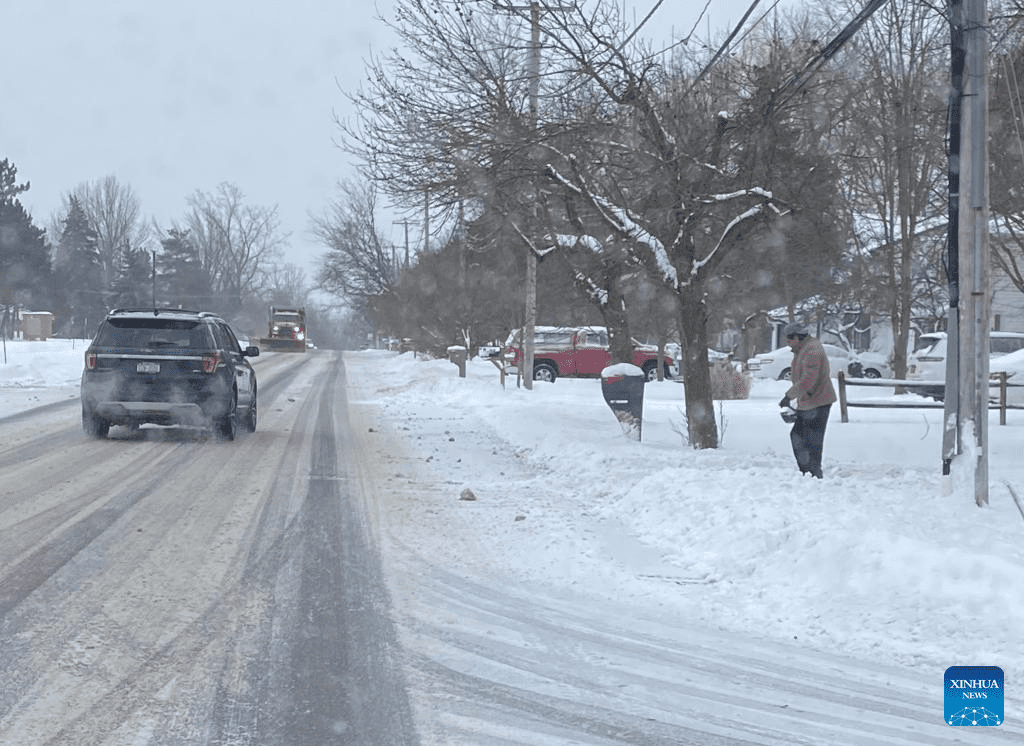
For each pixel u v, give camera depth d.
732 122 16.22
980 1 10.22
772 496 10.68
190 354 17.08
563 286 30.55
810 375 12.63
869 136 26.62
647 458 15.16
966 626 6.93
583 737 5.15
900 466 14.59
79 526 10.09
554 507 11.90
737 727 5.36
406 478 14.03
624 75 15.66
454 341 47.84
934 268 33.25
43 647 6.34
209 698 5.55
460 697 5.70
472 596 7.96
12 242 88.69
